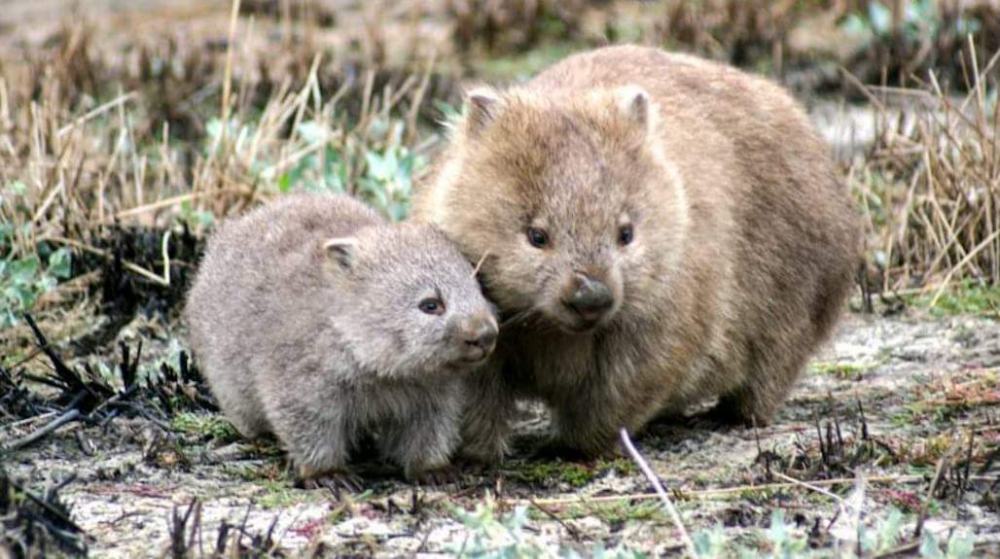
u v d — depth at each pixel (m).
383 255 10.58
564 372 11.26
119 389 12.49
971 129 16.98
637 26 23.20
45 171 16.08
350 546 9.50
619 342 11.11
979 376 12.96
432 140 17.72
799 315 12.65
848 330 14.60
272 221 11.57
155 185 17.11
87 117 16.95
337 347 10.53
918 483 10.43
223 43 22.55
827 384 13.32
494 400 11.25
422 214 11.60
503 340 11.10
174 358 13.38
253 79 20.86
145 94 20.52
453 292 10.49
